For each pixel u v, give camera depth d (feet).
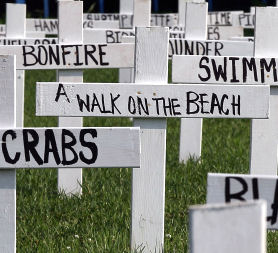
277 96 45.03
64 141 32.01
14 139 31.81
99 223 46.78
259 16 44.62
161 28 37.91
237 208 20.84
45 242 42.47
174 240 42.34
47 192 54.19
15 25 67.87
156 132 38.37
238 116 38.01
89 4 192.24
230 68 43.93
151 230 38.73
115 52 50.47
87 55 50.55
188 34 61.00
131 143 32.19
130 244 38.91
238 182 26.84
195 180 57.21
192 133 63.36
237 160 62.80
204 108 37.93
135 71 38.09
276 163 45.70
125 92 37.78
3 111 31.94
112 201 50.57
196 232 20.97
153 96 37.81
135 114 37.88
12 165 31.86
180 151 63.67
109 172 58.29
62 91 37.45
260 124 45.47
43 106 37.47
